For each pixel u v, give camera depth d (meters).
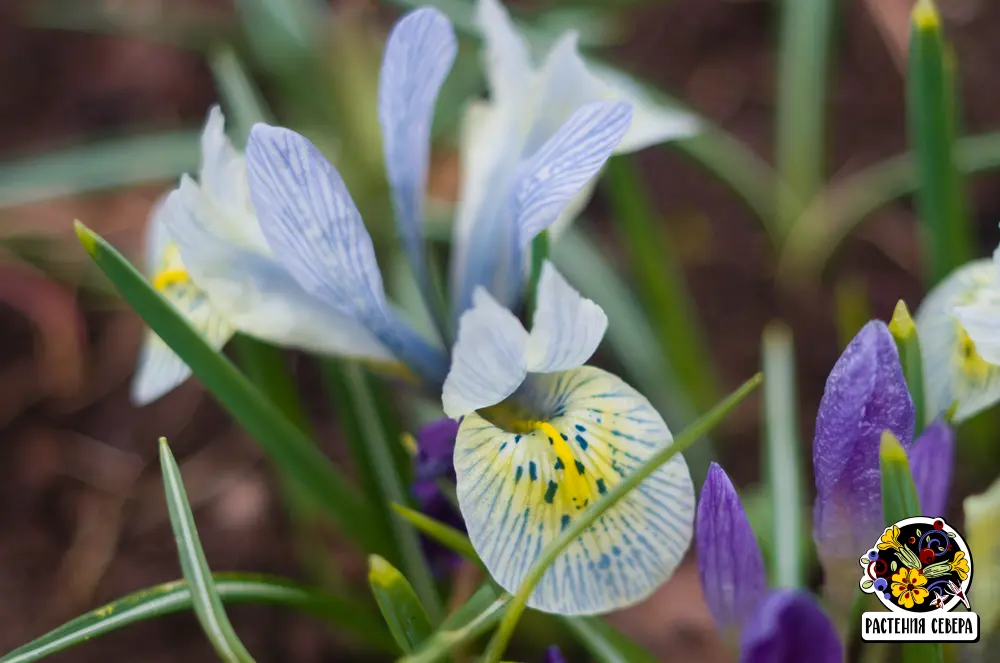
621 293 0.36
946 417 0.25
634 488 0.24
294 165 0.25
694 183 0.45
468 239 0.28
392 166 0.27
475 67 0.40
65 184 0.37
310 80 0.39
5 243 0.39
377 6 0.47
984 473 0.34
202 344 0.27
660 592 0.33
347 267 0.26
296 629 0.33
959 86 0.44
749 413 0.38
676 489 0.24
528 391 0.25
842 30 0.46
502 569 0.24
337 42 0.38
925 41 0.30
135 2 0.46
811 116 0.39
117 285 0.26
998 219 0.40
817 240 0.40
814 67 0.39
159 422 0.38
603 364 0.38
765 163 0.43
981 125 0.42
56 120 0.46
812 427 0.37
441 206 0.38
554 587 0.24
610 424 0.24
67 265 0.39
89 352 0.40
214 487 0.36
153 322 0.26
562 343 0.24
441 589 0.30
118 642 0.33
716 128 0.44
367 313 0.26
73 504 0.36
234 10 0.45
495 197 0.27
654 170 0.45
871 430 0.24
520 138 0.27
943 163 0.31
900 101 0.45
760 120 0.45
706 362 0.37
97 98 0.47
